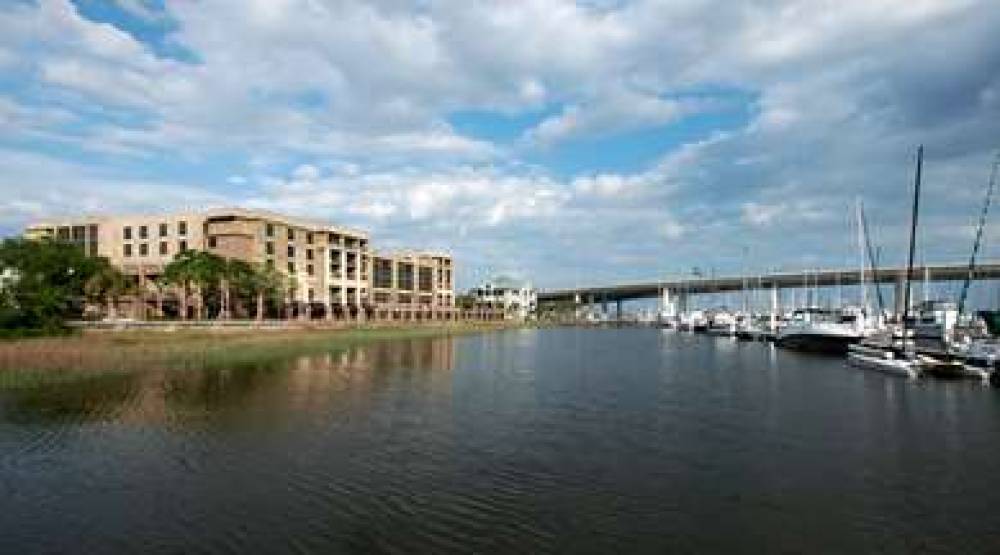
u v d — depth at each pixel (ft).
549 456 118.73
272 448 123.95
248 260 554.05
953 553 76.43
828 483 102.53
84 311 418.10
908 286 263.49
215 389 201.67
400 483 101.35
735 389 213.46
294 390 202.69
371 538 79.51
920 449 124.57
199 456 117.50
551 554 75.15
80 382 211.41
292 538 79.41
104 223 595.06
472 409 170.71
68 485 100.12
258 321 478.18
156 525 83.56
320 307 648.79
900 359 260.42
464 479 103.81
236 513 87.92
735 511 89.30
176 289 511.81
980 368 227.81
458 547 76.95
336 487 99.40
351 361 305.12
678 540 79.41
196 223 565.53
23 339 294.05
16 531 81.56
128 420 150.20
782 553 76.13
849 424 150.10
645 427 146.30
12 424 144.87
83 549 76.23
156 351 288.51
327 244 655.76
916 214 253.03
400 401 183.42
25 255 331.36
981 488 100.12
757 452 122.11
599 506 91.09
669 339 597.93
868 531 82.69
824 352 380.17
